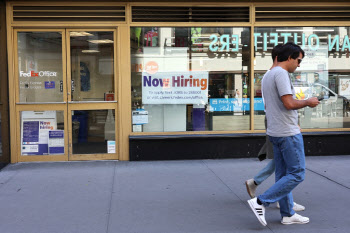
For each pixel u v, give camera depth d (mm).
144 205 4734
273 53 4156
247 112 7422
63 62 7059
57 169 6555
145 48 7195
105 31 7133
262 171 4715
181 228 4008
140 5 7098
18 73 7020
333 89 7613
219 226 4062
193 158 7195
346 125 7637
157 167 6664
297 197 5023
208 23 7270
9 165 6852
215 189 5398
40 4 6910
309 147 7383
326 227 4012
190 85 7316
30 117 7043
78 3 6977
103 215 4391
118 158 7199
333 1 7449
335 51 7566
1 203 4824
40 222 4188
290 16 7402
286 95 3801
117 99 7160
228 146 7270
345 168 6488
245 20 7340
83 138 7156
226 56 7355
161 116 7285
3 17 6824
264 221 3898
